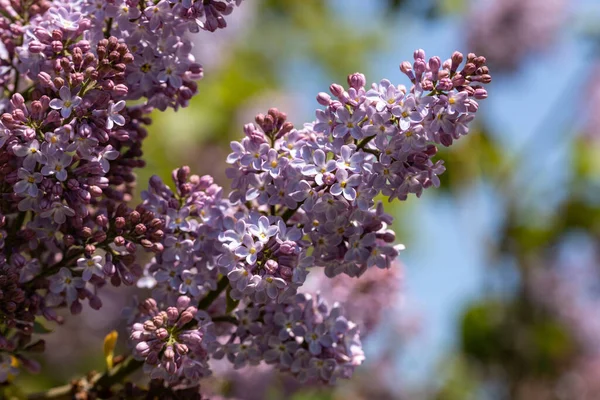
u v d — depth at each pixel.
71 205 1.12
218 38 2.18
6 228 1.14
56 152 1.11
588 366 2.17
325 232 1.12
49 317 1.14
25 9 1.17
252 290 1.11
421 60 1.12
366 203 1.11
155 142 1.95
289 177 1.12
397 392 1.89
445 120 1.11
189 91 1.16
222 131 2.09
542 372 2.12
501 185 2.19
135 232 1.13
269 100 2.20
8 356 1.17
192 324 1.14
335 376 1.16
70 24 1.14
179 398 1.16
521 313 2.14
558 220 2.21
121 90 1.12
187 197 1.16
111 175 1.16
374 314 1.38
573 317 2.23
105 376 1.20
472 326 2.12
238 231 1.12
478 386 2.12
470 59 1.12
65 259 1.14
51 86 1.12
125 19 1.13
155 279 1.15
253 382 1.37
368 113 1.11
